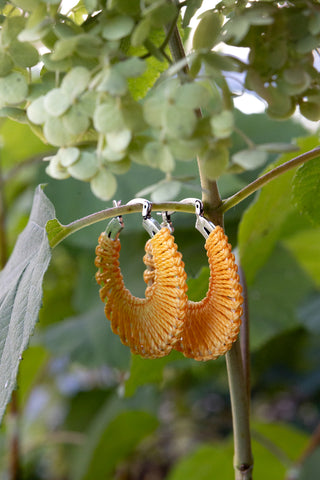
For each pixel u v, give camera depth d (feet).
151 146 1.03
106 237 1.20
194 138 1.02
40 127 1.13
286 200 1.44
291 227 1.77
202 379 3.16
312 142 1.40
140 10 1.04
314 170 1.30
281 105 1.07
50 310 2.71
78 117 1.04
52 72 1.09
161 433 3.02
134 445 2.36
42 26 1.04
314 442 1.91
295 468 1.91
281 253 2.27
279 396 3.55
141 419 2.22
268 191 1.38
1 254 2.15
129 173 1.96
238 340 1.24
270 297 2.18
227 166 1.04
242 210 1.98
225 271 1.14
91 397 3.02
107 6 1.04
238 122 2.14
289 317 2.13
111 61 1.07
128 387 1.61
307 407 3.45
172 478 2.14
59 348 2.12
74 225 1.19
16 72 1.09
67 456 2.99
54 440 2.51
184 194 1.73
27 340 1.11
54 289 2.71
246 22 1.03
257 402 3.51
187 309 1.16
